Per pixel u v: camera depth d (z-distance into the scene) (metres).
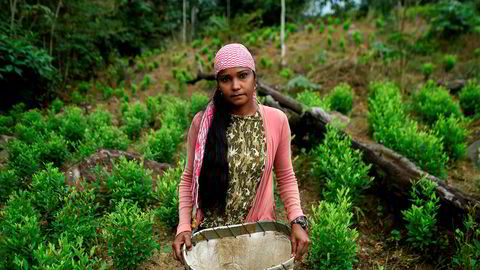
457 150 4.55
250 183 1.75
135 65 13.45
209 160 1.68
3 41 7.51
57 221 3.08
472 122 5.80
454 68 8.34
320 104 5.81
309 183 4.34
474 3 11.62
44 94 8.55
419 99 6.41
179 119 6.32
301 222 1.71
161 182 3.67
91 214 3.38
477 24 10.04
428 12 11.24
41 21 9.45
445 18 10.03
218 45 13.55
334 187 3.65
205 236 1.73
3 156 5.16
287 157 1.83
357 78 8.37
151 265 3.06
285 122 1.79
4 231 2.81
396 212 3.64
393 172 3.69
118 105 8.90
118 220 2.97
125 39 14.66
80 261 2.53
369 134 5.31
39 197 3.34
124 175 3.72
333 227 2.80
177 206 3.42
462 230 3.07
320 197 4.08
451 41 9.76
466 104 6.18
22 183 4.16
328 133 4.36
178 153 5.29
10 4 8.54
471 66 8.08
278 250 1.76
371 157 4.01
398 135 4.36
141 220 2.93
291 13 18.45
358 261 3.15
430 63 8.23
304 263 3.03
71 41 10.32
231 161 1.71
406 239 3.31
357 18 15.31
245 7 20.69
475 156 4.65
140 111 6.76
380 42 9.70
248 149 1.72
